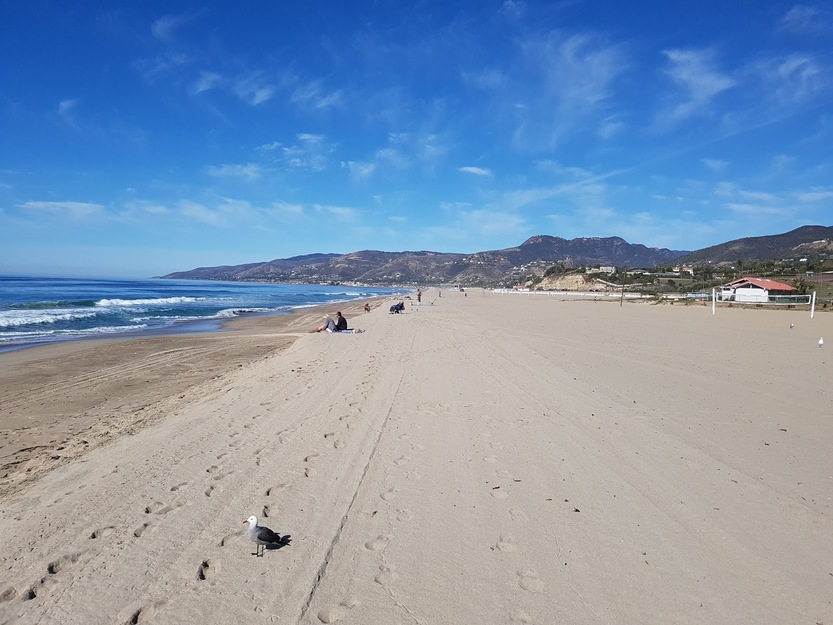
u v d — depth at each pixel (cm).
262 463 603
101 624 329
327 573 380
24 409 998
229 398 949
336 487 533
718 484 522
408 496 509
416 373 1123
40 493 543
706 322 2452
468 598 349
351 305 5403
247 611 338
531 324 2356
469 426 732
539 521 454
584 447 636
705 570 375
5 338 2162
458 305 4688
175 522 462
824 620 319
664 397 878
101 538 438
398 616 331
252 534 402
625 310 3666
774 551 398
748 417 755
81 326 2733
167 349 1869
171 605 346
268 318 3394
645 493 505
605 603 340
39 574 387
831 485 517
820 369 1135
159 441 694
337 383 1038
